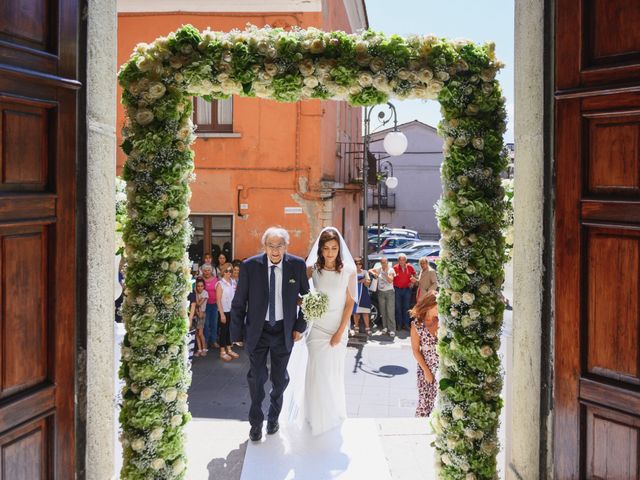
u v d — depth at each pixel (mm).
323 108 11305
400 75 3086
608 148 2510
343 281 4613
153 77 3074
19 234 2340
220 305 8797
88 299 2758
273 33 3199
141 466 3102
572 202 2648
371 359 9016
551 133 2779
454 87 3158
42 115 2449
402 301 11195
